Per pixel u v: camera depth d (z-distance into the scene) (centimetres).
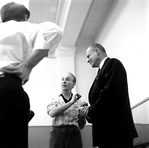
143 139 322
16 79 117
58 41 132
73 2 516
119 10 533
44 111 582
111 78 219
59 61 639
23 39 128
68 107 296
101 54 266
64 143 289
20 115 110
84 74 653
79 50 680
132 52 457
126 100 224
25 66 119
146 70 399
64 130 293
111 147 207
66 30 598
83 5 524
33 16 611
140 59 423
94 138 219
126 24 491
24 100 114
